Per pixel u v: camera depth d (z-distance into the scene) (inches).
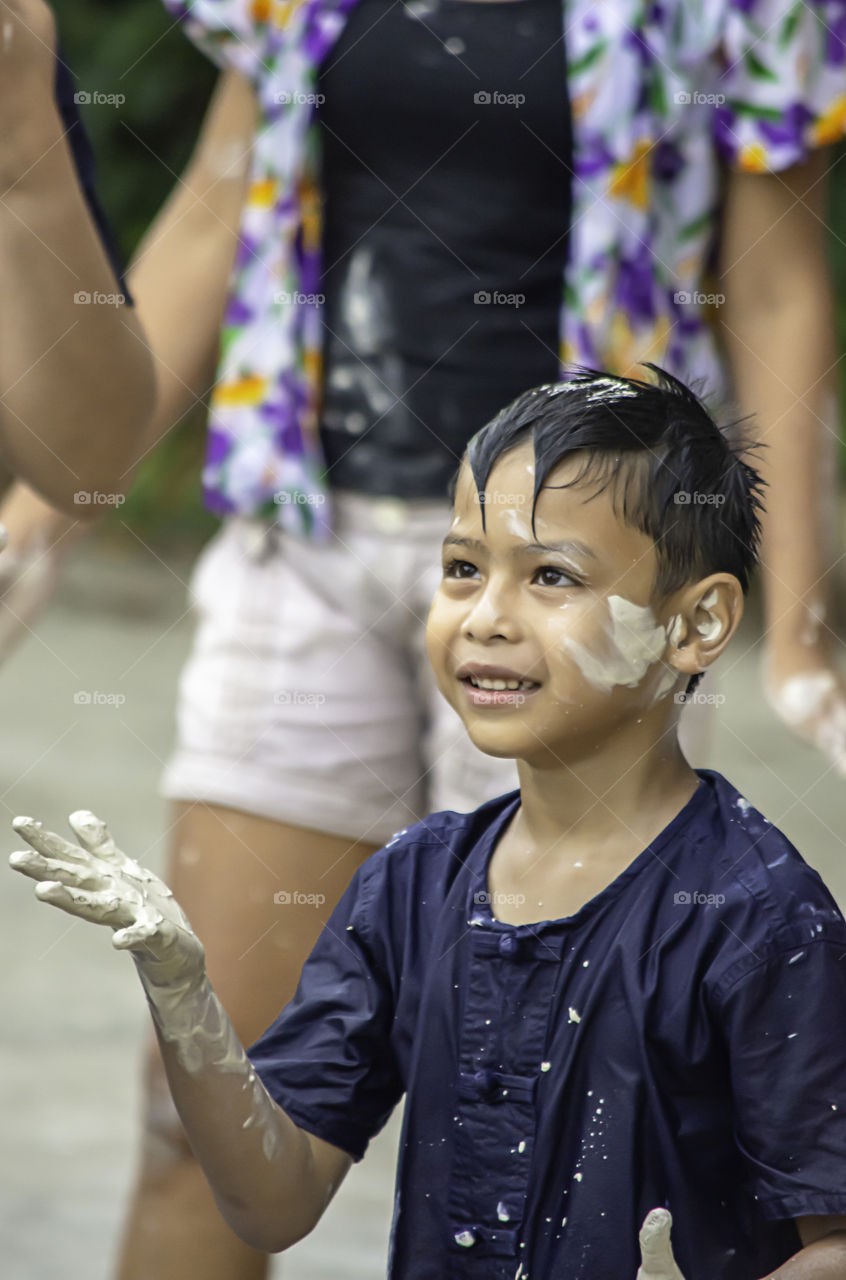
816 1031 161.3
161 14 1304.1
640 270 267.0
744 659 995.9
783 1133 160.4
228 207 296.0
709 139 273.7
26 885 562.6
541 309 267.3
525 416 175.6
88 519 240.5
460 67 262.5
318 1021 181.8
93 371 223.9
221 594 277.3
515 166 263.4
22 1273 312.0
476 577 176.6
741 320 281.1
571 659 171.3
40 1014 452.4
